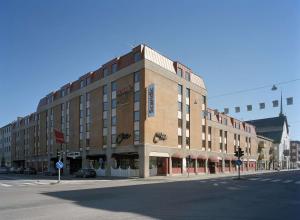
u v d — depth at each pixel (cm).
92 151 5994
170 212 1284
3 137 12625
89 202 1595
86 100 6356
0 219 1125
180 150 5603
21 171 7800
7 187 2828
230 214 1248
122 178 4616
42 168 8344
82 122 6431
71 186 2900
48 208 1384
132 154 5038
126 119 5216
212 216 1201
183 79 5841
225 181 3566
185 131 5803
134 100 5109
